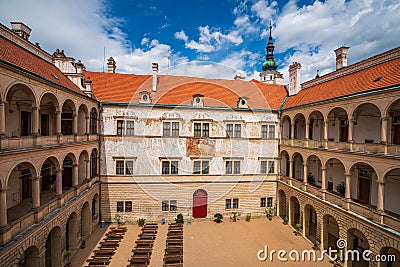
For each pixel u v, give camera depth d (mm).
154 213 26719
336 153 20938
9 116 17984
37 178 15031
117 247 21391
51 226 16109
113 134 26406
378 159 16828
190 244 22344
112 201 26375
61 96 18250
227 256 20375
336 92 22500
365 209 17438
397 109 18203
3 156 12148
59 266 17469
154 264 18797
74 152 20203
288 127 30578
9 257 11922
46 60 23297
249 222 28047
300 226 25172
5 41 17062
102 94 27172
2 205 12109
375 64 21312
